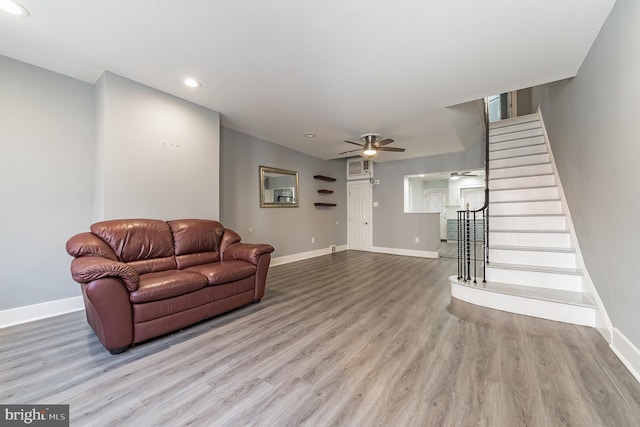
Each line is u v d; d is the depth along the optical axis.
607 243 2.07
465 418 1.34
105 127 2.62
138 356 1.93
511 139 4.66
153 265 2.64
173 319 2.24
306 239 6.10
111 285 1.89
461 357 1.91
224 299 2.66
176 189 3.18
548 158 3.96
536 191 3.59
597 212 2.26
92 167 2.91
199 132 3.40
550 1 1.69
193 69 2.56
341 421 1.33
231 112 3.63
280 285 3.81
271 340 2.18
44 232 2.62
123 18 1.87
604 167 2.08
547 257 2.99
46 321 2.51
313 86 2.88
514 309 2.71
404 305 2.99
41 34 2.07
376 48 2.19
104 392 1.54
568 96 2.97
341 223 7.34
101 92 2.71
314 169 6.35
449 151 5.89
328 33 2.01
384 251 6.93
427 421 1.33
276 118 3.85
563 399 1.47
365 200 7.26
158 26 1.95
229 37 2.07
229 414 1.38
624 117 1.73
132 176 2.81
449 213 9.06
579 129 2.63
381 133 4.55
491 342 2.12
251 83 2.81
